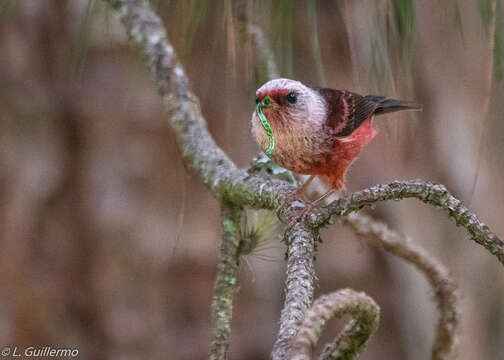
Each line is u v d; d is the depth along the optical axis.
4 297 10.02
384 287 11.62
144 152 10.26
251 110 10.01
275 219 6.12
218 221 10.44
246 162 10.21
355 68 5.89
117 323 10.17
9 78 10.16
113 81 10.12
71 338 10.10
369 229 7.03
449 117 10.98
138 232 10.25
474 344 11.30
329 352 5.23
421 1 9.66
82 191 10.27
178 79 7.07
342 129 7.61
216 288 6.00
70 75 10.12
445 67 10.60
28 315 10.05
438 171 11.29
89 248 10.23
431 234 11.27
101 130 10.24
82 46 6.79
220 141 10.12
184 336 10.30
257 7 6.09
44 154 10.25
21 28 10.09
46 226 10.20
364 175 11.41
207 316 10.38
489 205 11.20
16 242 10.12
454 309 6.88
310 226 5.48
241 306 10.66
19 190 10.17
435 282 6.91
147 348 10.20
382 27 5.55
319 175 7.98
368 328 4.91
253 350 10.65
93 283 10.17
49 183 10.23
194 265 10.33
